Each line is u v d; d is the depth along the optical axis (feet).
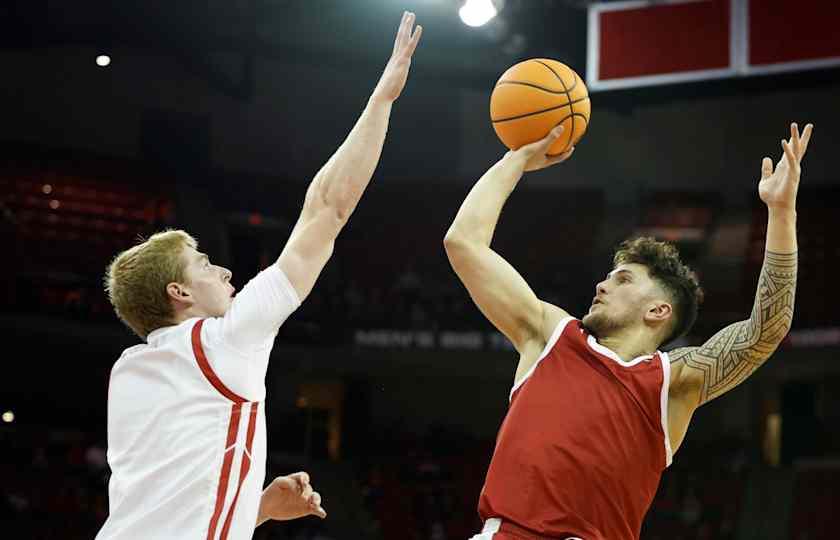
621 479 10.70
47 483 65.82
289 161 91.81
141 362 10.09
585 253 90.07
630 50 51.37
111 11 70.79
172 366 9.95
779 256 11.09
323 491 75.92
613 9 51.96
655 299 11.69
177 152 88.33
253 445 9.93
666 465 11.23
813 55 47.96
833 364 76.74
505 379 85.15
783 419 80.28
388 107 10.78
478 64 89.66
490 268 11.89
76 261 78.33
